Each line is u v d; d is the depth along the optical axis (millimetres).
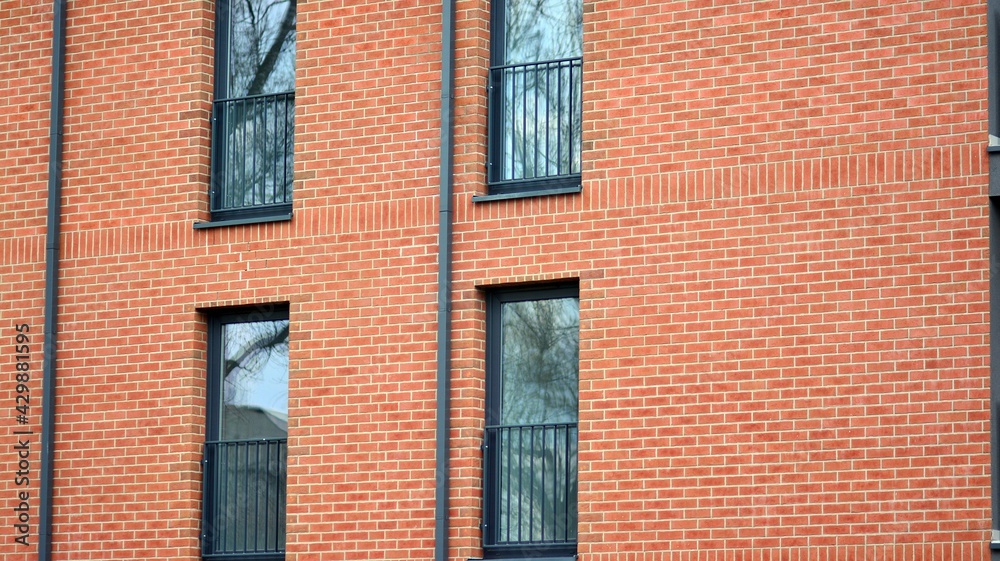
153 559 23016
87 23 24422
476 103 22281
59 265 24047
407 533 21812
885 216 20266
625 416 21031
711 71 21203
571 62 22297
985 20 20156
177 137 23703
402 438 22016
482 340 22078
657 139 21344
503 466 22000
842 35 20688
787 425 20312
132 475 23266
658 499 20750
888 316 20094
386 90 22719
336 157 22844
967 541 19438
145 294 23547
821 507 20062
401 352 22172
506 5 22844
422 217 22297
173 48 23922
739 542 20328
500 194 22188
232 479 23219
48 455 23562
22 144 24578
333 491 22281
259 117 23859
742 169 20906
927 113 20234
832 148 20562
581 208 21562
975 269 19844
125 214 23797
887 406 19953
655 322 21047
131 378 23453
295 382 22656
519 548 21641
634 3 21656
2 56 24891
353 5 23078
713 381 20688
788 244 20594
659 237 21172
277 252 22969
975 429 19594
